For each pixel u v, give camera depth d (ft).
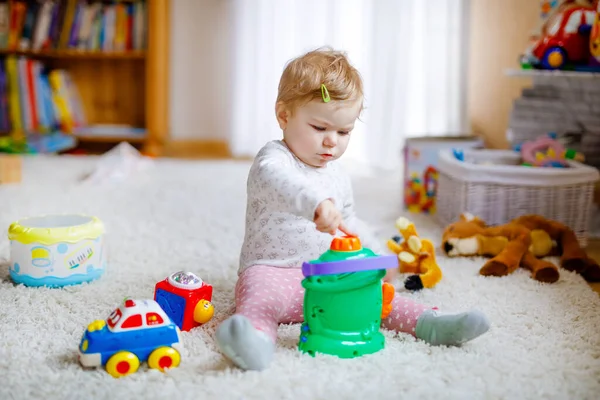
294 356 3.30
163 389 2.95
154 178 8.70
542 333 3.72
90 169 9.11
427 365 3.23
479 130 9.68
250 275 3.71
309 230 3.86
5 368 3.15
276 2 9.93
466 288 4.50
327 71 3.64
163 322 3.21
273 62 10.09
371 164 9.71
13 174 8.02
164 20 10.61
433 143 7.09
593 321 3.92
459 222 5.43
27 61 10.39
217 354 3.33
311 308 3.33
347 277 3.25
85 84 11.19
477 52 9.66
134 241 5.62
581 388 3.05
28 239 4.24
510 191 5.79
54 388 2.94
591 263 4.95
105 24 10.46
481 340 3.58
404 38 9.38
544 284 4.62
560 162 6.20
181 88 11.37
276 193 3.38
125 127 11.23
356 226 4.31
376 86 9.53
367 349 3.34
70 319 3.78
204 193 7.84
